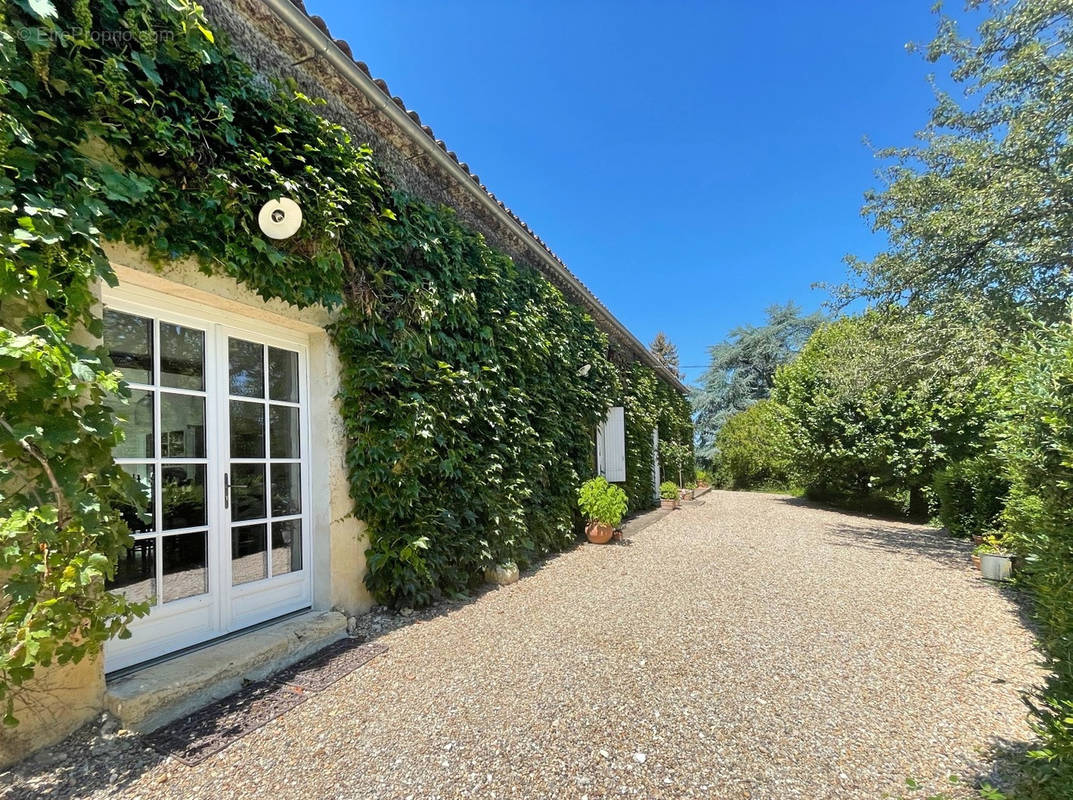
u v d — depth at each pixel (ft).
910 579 16.21
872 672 8.98
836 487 39.86
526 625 11.25
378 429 11.50
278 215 9.04
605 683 8.41
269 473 10.18
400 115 12.30
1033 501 12.74
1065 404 5.70
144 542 8.02
